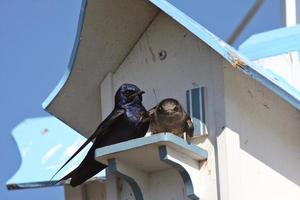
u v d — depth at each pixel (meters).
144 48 8.16
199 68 7.77
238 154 7.47
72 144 9.09
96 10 7.99
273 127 7.76
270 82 7.22
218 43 7.39
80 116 8.54
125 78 8.24
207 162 7.51
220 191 7.38
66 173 8.66
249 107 7.67
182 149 7.32
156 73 8.06
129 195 7.98
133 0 8.00
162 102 7.45
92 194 8.94
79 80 8.30
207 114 7.61
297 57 8.30
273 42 8.38
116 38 8.15
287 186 7.66
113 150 7.35
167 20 8.05
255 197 7.48
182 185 7.65
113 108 8.21
